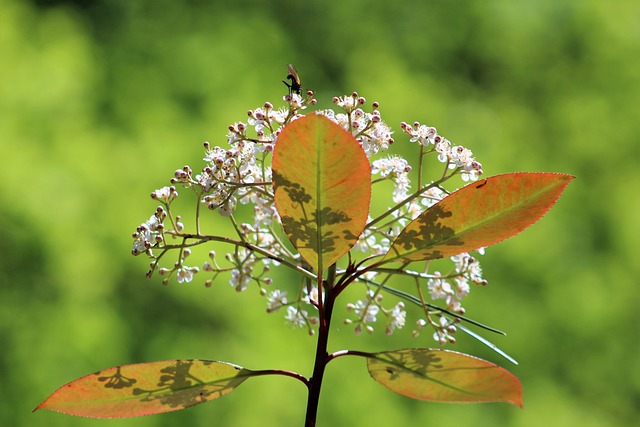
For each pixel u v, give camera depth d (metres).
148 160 9.77
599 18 13.59
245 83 11.68
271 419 8.89
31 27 10.78
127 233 9.29
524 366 10.55
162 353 9.34
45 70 9.98
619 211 11.65
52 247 8.97
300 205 1.72
